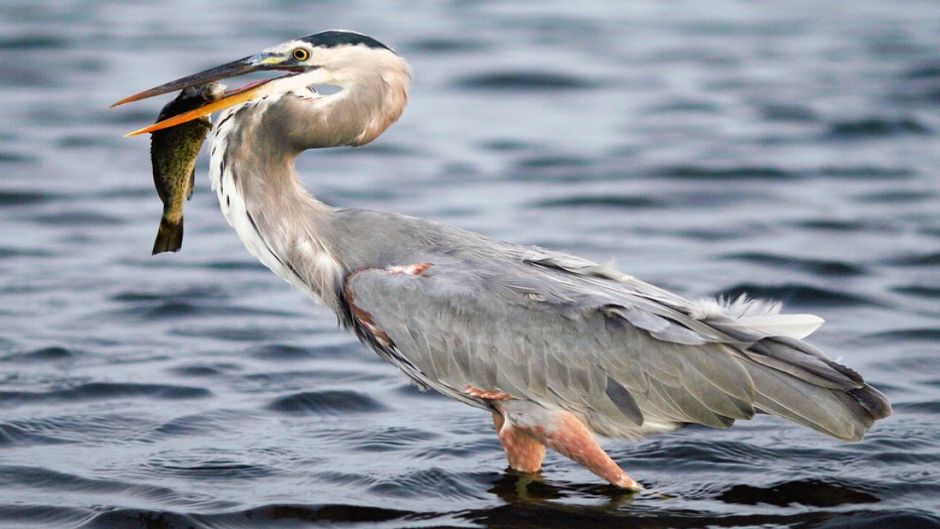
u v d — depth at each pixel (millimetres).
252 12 36094
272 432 11812
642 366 10094
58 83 28609
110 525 9648
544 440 10352
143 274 17266
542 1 39531
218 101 10812
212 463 10961
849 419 9930
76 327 14875
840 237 19266
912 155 24125
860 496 10281
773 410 9984
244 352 14203
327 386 13117
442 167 23438
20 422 11773
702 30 35656
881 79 29812
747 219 20203
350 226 10961
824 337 14773
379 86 10914
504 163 23703
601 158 23969
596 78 30016
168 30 33562
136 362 13703
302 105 10875
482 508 10117
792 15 37844
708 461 11164
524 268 10664
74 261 17797
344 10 36719
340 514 9938
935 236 19141
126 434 11641
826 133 25547
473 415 12438
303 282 11117
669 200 21250
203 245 18828
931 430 11750
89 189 21609
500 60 31344
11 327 14773
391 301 10477
